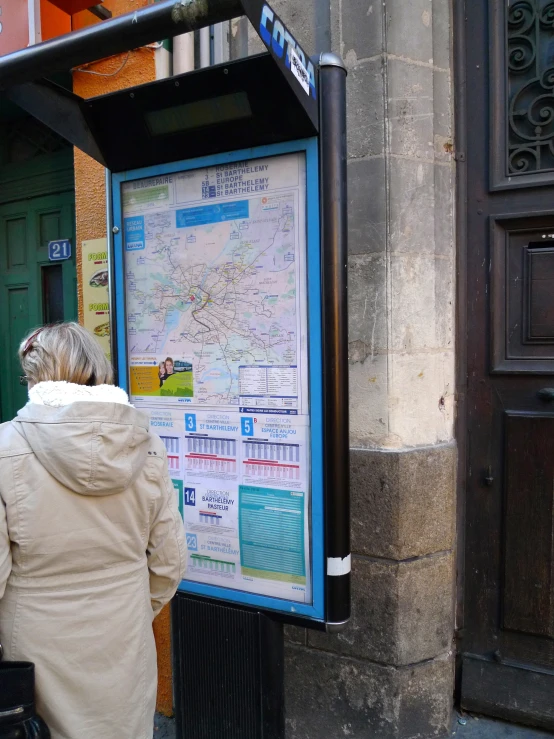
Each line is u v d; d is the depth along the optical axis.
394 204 2.22
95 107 1.95
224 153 1.89
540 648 2.38
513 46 2.33
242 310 1.91
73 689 1.29
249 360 1.91
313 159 1.71
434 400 2.35
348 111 2.27
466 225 2.42
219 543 2.00
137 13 1.41
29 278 3.47
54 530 1.28
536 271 2.29
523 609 2.37
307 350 1.79
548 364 2.31
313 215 1.72
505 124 2.33
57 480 1.29
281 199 1.81
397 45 2.21
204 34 2.62
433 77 2.31
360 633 2.33
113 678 1.34
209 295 1.98
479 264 2.41
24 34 2.65
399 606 2.26
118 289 2.16
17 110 3.33
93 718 1.30
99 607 1.33
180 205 2.02
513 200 2.33
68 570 1.31
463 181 2.41
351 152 2.27
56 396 1.35
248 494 1.93
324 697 2.42
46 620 1.27
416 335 2.29
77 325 1.53
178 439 2.08
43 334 1.49
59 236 3.34
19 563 1.28
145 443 1.47
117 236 2.15
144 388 2.15
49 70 1.60
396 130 2.22
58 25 2.76
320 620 1.79
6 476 1.27
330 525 1.74
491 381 2.41
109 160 2.10
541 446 2.31
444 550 2.37
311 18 2.38
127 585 1.39
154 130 1.93
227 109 1.75
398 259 2.23
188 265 2.02
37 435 1.30
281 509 1.87
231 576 1.98
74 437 1.27
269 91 1.62
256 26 1.33
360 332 2.28
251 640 1.91
